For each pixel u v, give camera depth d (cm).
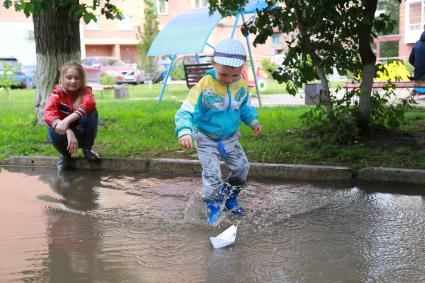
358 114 733
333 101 755
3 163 709
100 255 358
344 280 313
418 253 358
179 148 720
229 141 446
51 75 884
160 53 1453
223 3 805
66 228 422
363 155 635
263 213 460
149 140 768
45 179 611
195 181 591
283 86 2319
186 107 421
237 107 443
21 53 3581
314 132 779
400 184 559
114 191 548
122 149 714
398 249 366
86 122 637
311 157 639
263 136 784
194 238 395
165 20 4206
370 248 369
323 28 689
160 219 445
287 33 709
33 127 888
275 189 545
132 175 629
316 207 477
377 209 468
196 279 315
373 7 698
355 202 493
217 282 310
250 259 348
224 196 448
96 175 632
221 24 3638
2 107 1274
